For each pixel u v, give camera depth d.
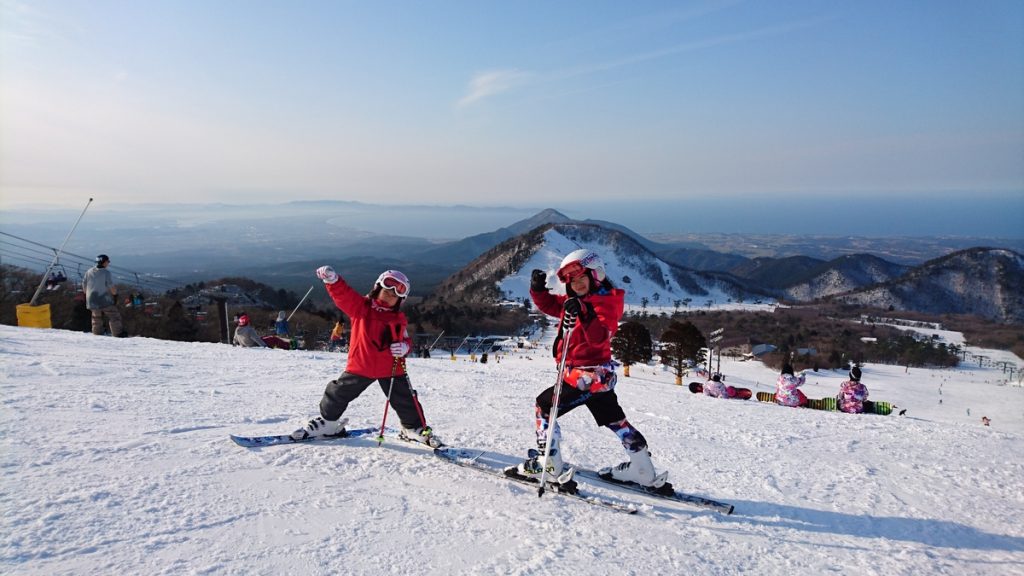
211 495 3.22
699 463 5.22
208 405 5.62
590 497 3.88
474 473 4.14
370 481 3.77
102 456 3.66
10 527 2.58
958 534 3.79
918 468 5.50
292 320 42.72
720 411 9.31
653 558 3.05
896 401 52.38
